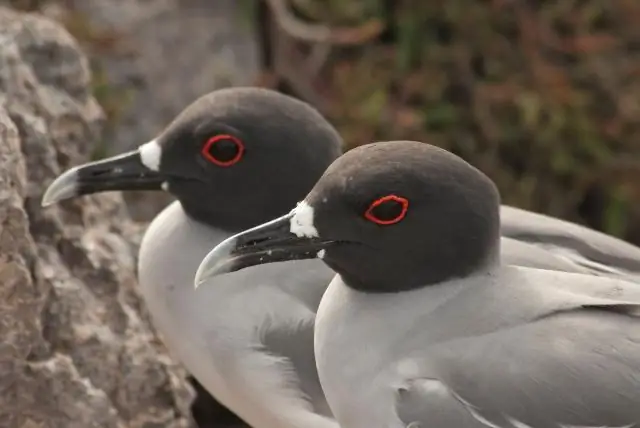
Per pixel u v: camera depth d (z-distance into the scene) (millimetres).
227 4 14312
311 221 6594
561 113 13398
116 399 8570
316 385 7664
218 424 10773
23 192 7949
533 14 13828
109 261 8859
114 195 9695
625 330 6109
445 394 6172
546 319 6234
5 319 7539
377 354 6461
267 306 7750
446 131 13508
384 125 13219
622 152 13664
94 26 13523
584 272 7449
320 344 6738
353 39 13570
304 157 7871
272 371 7699
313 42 13828
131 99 13109
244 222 8070
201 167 7930
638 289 6465
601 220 13875
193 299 7953
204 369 8078
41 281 7879
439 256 6469
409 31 13766
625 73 13781
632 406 5898
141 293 8844
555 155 13414
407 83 13594
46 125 8836
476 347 6223
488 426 6070
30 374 7773
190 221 8211
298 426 7809
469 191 6434
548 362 6043
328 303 6816
